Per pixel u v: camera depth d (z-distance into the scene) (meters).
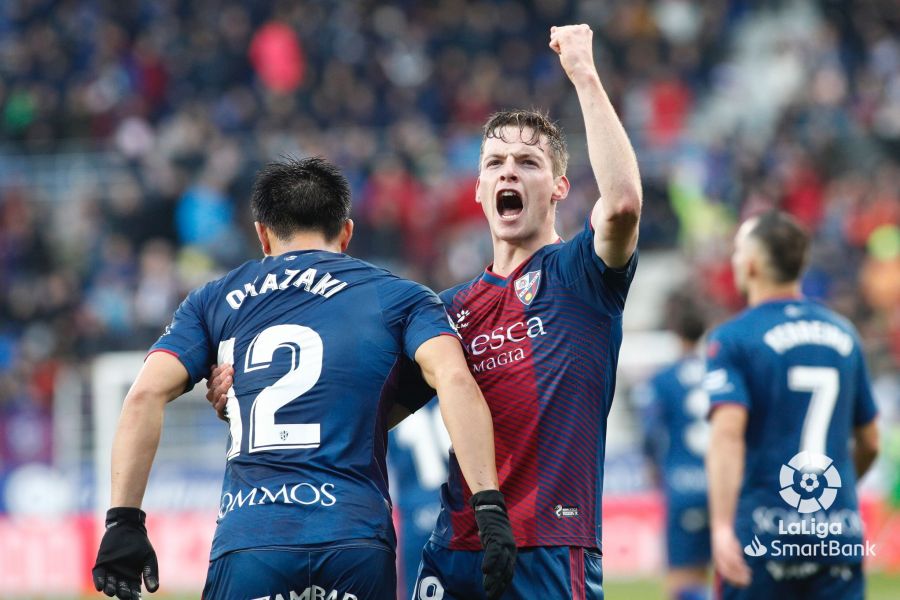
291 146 51.69
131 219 49.03
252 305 12.06
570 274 12.30
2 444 38.94
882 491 35.25
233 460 11.65
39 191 51.53
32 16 61.28
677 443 25.05
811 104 54.81
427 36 59.56
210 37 59.09
